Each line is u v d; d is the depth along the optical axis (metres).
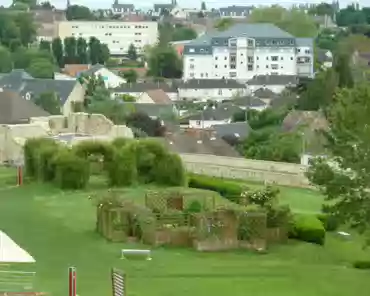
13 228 44.44
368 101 41.28
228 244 41.38
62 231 43.88
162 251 40.66
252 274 37.62
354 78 158.25
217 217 41.53
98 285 34.50
